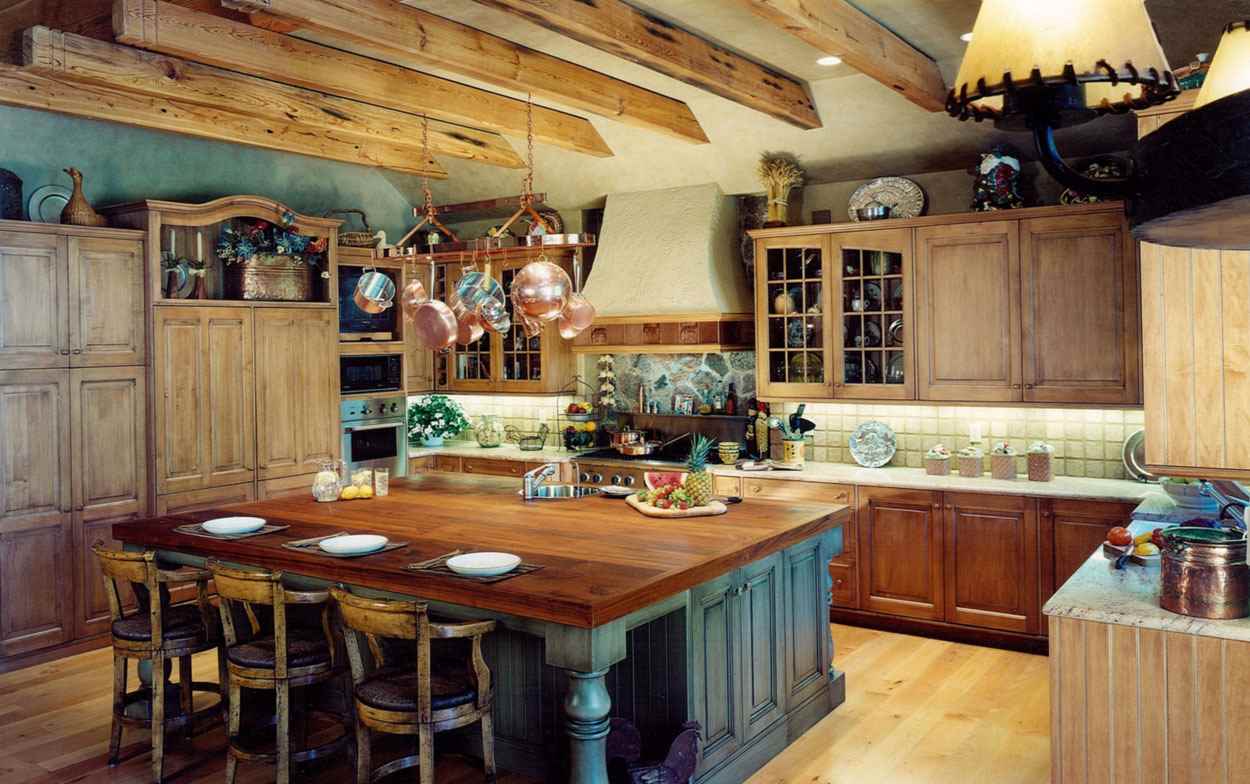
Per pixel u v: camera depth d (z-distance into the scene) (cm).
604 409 750
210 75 510
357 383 711
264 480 638
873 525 579
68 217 560
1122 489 522
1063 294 534
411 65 523
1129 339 517
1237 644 265
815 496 596
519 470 719
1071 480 560
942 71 497
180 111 580
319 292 684
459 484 539
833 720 445
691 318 649
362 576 351
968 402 564
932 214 614
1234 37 230
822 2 388
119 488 570
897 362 591
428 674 313
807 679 439
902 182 608
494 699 393
